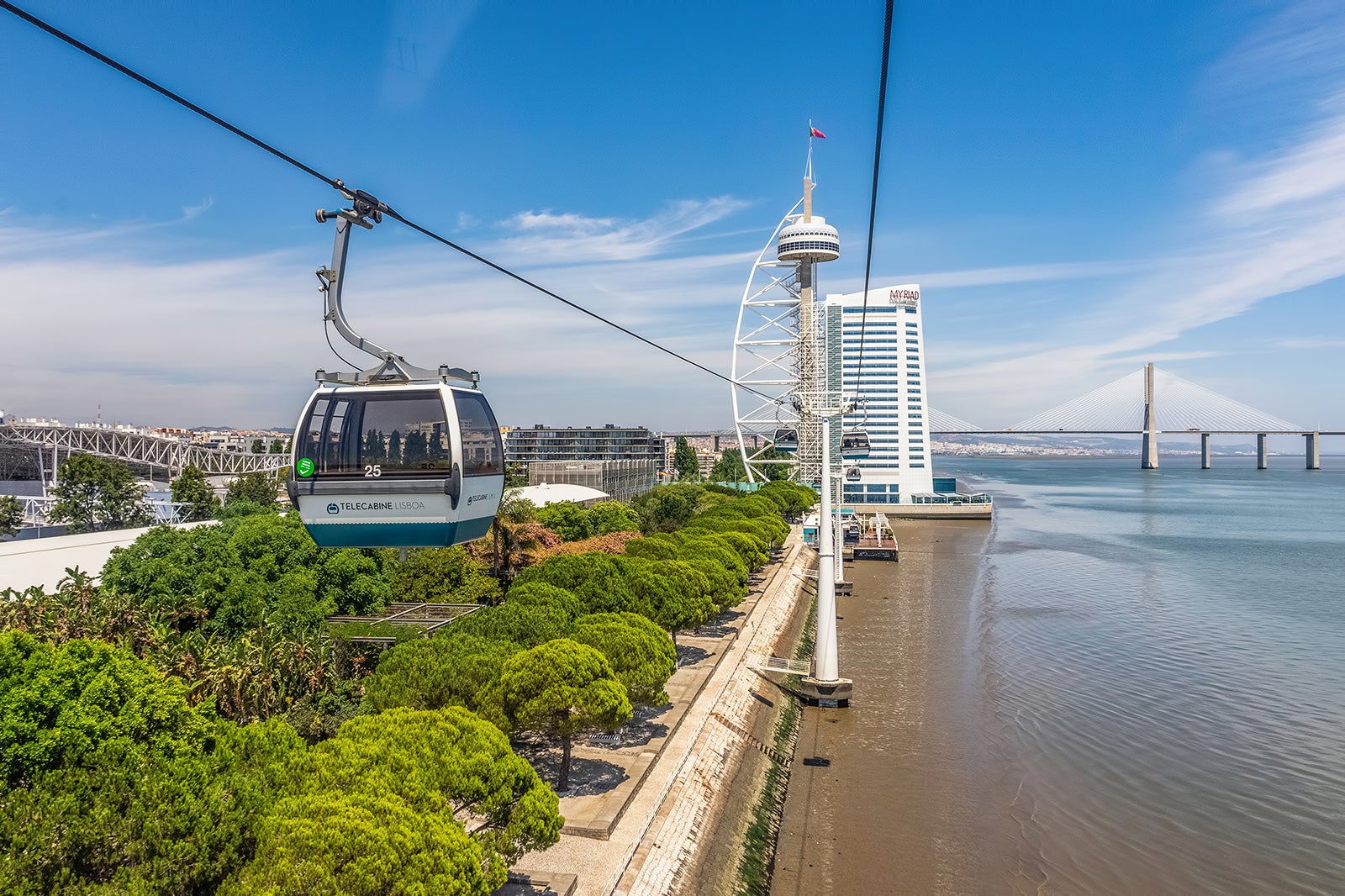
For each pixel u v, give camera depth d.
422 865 20.20
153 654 38.94
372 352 18.09
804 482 168.50
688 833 35.22
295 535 51.44
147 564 48.97
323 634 43.69
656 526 110.31
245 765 25.14
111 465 96.38
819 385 167.75
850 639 77.19
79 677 25.39
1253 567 116.00
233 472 152.88
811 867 36.94
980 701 58.53
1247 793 43.41
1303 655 69.50
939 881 35.62
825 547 59.06
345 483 18.23
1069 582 105.62
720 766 43.41
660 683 39.94
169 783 21.89
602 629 40.50
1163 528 165.12
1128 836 39.16
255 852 21.39
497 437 20.88
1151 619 83.38
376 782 22.64
